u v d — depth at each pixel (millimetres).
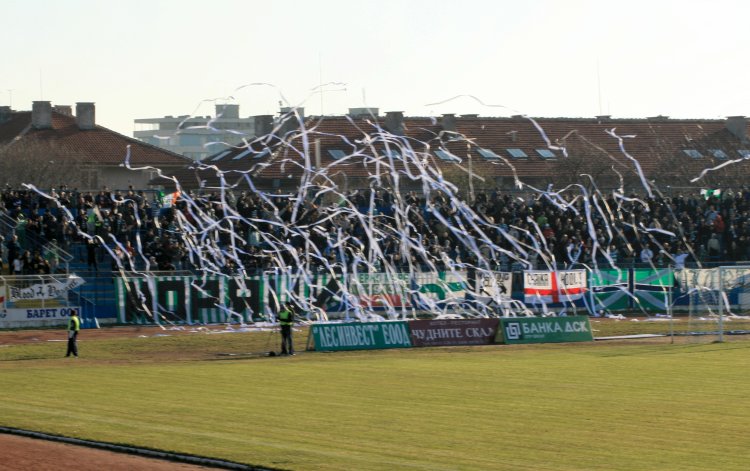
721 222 84438
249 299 72250
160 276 71250
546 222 81188
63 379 44094
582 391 40062
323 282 72688
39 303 68875
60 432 30484
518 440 29578
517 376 44969
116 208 76875
